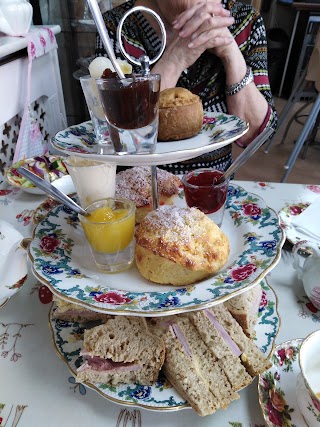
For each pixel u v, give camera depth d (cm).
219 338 51
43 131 172
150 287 54
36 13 202
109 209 60
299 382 47
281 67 443
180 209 59
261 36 116
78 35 225
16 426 46
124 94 48
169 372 49
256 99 108
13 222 90
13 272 60
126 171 82
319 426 43
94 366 49
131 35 111
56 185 98
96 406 49
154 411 47
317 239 78
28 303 66
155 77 50
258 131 113
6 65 129
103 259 58
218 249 55
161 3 101
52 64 174
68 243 65
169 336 52
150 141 54
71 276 55
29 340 59
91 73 60
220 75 113
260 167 269
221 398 47
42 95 166
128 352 49
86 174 69
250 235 63
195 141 59
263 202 72
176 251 52
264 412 45
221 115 69
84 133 65
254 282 49
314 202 89
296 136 322
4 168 135
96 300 48
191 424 47
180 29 85
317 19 389
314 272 61
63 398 50
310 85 283
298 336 58
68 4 215
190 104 58
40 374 53
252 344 52
